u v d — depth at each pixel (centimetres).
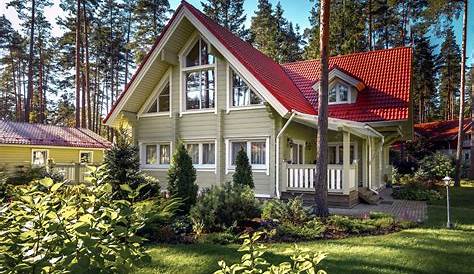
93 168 356
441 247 733
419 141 3625
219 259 643
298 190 1411
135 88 1664
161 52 1605
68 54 3894
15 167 1812
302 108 1579
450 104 5334
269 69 1786
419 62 4247
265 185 1474
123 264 268
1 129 2375
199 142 1645
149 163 1789
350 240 794
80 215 278
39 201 268
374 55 2052
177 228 848
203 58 1661
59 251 243
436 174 2578
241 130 1538
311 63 2209
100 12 3766
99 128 4459
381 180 2158
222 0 3725
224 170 1569
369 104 1742
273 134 1462
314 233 822
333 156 1806
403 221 985
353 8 3506
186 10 1530
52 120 4975
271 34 4106
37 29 3872
